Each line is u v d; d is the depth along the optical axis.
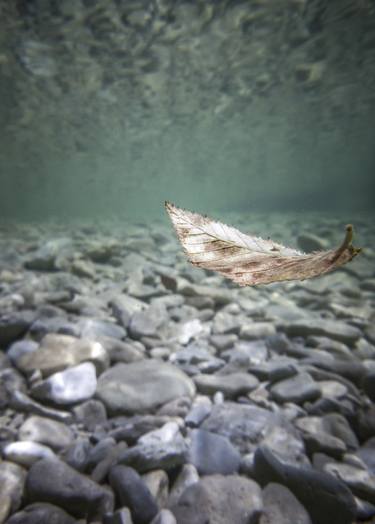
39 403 0.30
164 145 2.65
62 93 1.52
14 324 0.38
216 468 0.24
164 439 0.25
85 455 0.25
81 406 0.29
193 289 0.56
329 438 0.27
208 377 0.34
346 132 2.60
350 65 1.38
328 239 1.21
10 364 0.34
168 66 1.30
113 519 0.20
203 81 1.46
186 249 0.05
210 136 2.45
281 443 0.27
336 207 4.45
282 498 0.22
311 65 1.37
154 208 9.59
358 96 1.78
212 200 10.02
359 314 0.54
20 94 1.51
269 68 1.38
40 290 0.53
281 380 0.34
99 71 1.31
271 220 2.16
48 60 1.21
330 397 0.31
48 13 0.93
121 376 0.33
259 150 3.06
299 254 0.05
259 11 0.98
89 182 4.80
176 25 1.02
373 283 0.70
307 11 0.99
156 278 0.67
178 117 1.96
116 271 0.71
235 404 0.31
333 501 0.22
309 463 0.26
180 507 0.22
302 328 0.46
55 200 8.39
